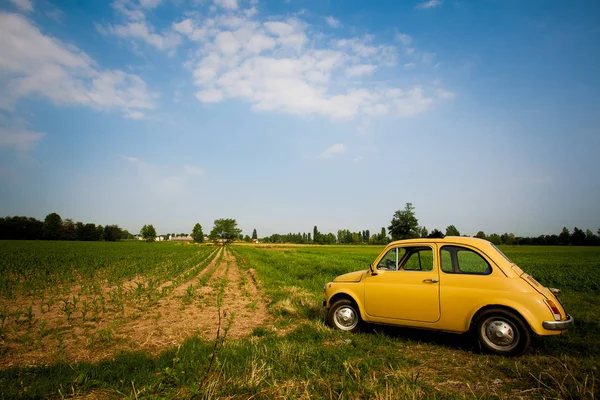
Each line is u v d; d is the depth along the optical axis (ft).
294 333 21.66
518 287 17.20
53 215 357.20
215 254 165.27
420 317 19.38
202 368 14.65
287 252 182.70
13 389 12.44
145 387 12.21
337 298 23.35
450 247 19.74
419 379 14.07
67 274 58.90
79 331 23.35
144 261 93.61
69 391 12.85
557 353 17.52
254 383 13.10
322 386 13.19
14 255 104.42
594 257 144.05
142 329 23.82
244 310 30.89
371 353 17.65
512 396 12.53
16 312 27.73
